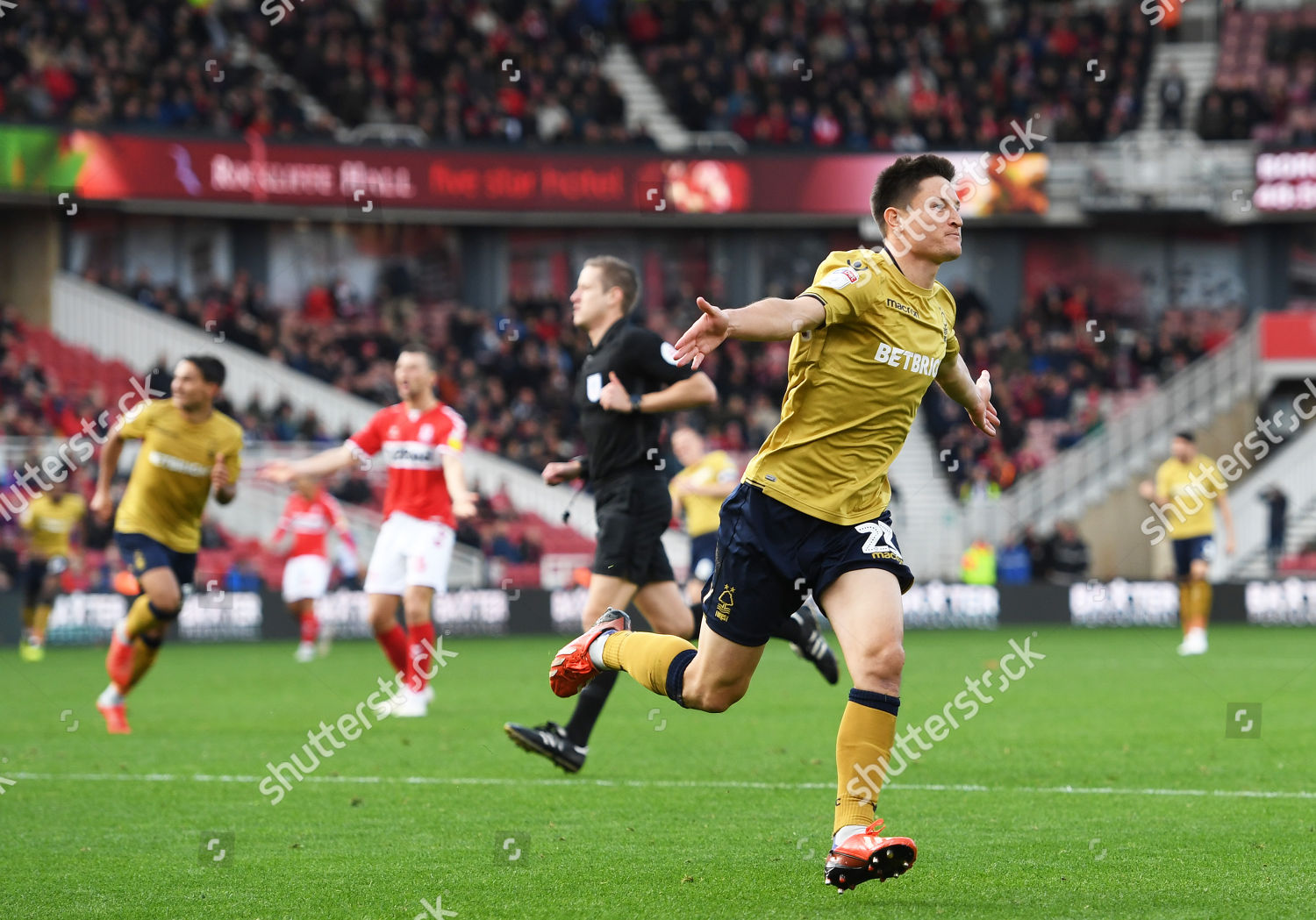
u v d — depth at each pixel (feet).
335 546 117.70
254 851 29.07
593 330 37.96
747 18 162.50
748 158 146.10
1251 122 151.23
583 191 143.84
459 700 60.18
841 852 23.17
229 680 72.13
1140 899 24.29
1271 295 155.43
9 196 130.72
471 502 49.44
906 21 162.20
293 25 150.10
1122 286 157.99
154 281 144.66
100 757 42.83
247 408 126.93
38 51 131.85
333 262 150.71
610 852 28.68
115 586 107.34
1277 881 25.66
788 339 23.89
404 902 24.63
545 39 155.63
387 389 137.39
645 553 36.76
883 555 24.61
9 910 24.20
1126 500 138.21
